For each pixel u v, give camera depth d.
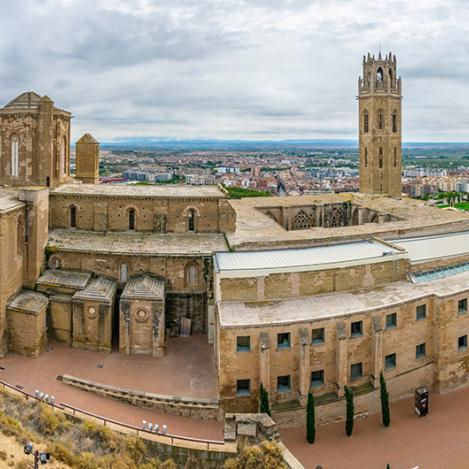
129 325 69.88
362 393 62.91
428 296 68.56
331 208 123.94
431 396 68.75
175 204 81.94
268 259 72.06
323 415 61.34
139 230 82.44
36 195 72.62
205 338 76.56
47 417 48.84
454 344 69.69
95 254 75.94
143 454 48.59
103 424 51.66
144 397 59.44
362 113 134.25
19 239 72.19
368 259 71.81
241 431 49.16
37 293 72.88
